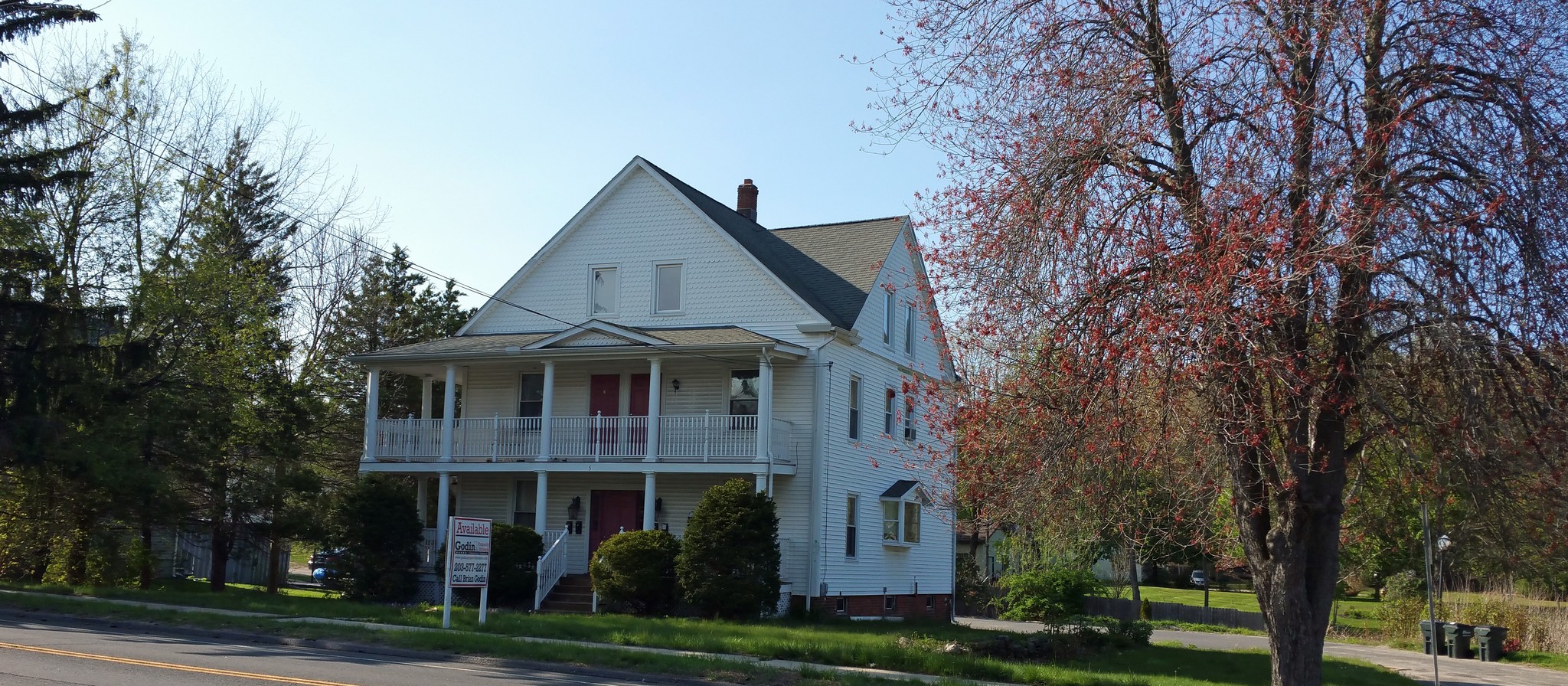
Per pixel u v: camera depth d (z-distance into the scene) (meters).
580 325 29.39
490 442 30.50
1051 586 37.25
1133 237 13.21
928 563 36.16
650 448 28.34
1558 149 11.92
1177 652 27.31
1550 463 11.67
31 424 25.00
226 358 29.78
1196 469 13.64
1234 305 11.54
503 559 27.28
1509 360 11.80
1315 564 13.52
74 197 29.69
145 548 30.72
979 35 14.28
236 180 35.66
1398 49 12.88
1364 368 12.37
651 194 31.83
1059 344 13.16
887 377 33.75
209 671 13.53
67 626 19.45
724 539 25.33
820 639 20.23
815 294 31.89
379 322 44.12
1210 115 13.31
